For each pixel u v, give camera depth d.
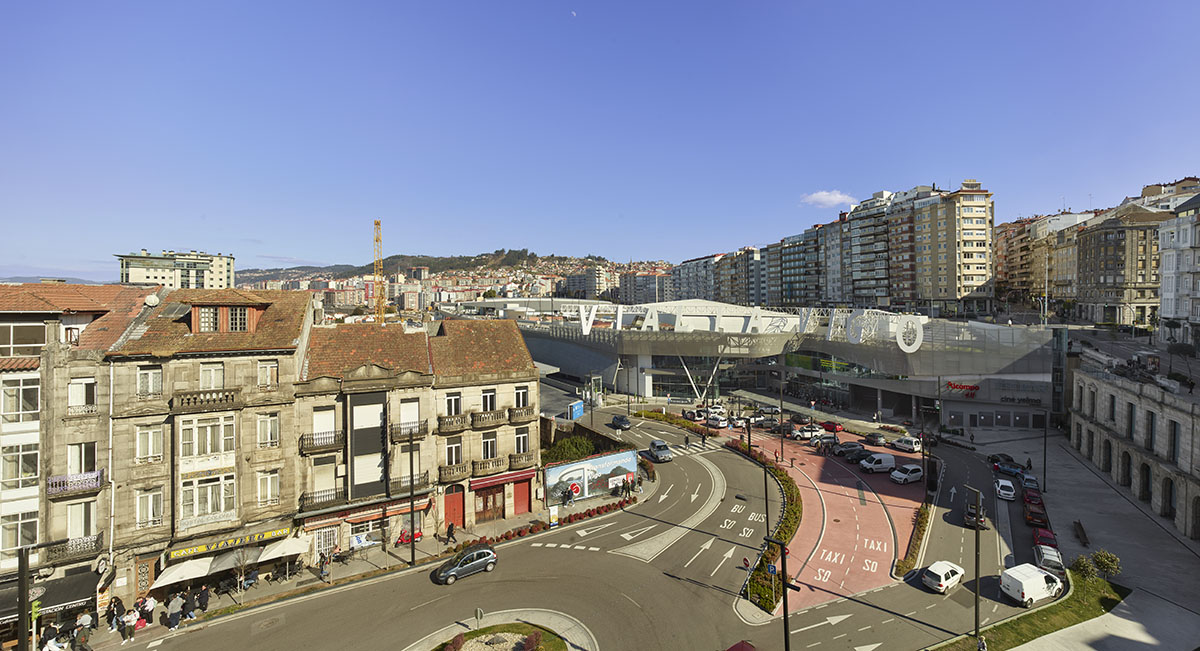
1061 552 37.25
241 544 32.66
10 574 27.59
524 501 44.31
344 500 36.38
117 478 30.22
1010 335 71.19
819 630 28.31
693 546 38.56
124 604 30.12
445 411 40.34
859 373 83.44
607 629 28.52
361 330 41.41
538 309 199.50
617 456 49.38
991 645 26.92
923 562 36.06
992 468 56.12
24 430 28.38
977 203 154.88
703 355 92.25
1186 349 76.00
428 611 30.33
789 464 58.22
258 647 27.19
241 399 32.84
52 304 30.36
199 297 33.94
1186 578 33.56
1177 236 90.56
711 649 26.78
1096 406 56.75
